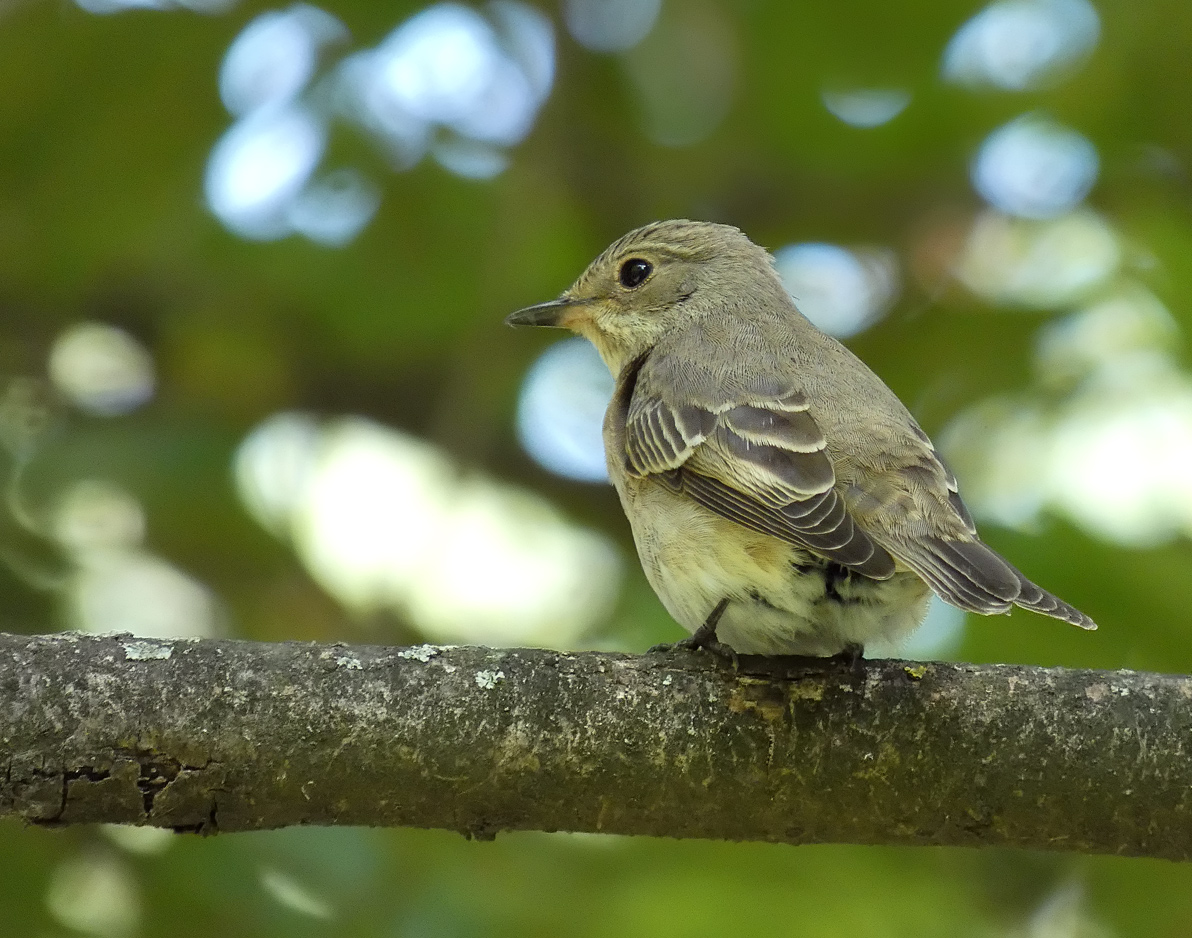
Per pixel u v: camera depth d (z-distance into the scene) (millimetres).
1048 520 11117
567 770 7230
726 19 13898
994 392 12500
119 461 12109
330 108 13453
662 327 11070
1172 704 7211
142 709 7012
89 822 7102
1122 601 10734
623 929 9766
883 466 8500
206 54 13305
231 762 7062
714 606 8578
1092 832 7270
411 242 13789
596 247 14477
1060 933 10883
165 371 14062
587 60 14422
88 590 12133
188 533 12375
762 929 9711
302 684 7137
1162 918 10734
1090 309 12305
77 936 9805
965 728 7270
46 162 13367
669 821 7375
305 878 9719
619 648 12695
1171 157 13078
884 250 14141
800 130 13984
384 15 13688
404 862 10133
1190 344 11703
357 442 14242
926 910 10062
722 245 11195
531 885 10117
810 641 8617
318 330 14195
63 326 13859
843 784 7316
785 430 8664
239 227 13531
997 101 13391
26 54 13148
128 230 13492
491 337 13859
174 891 9766
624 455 9430
